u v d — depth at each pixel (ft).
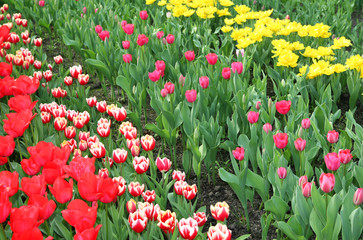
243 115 10.07
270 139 8.75
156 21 15.49
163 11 17.20
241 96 10.24
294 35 14.21
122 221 7.77
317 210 7.14
